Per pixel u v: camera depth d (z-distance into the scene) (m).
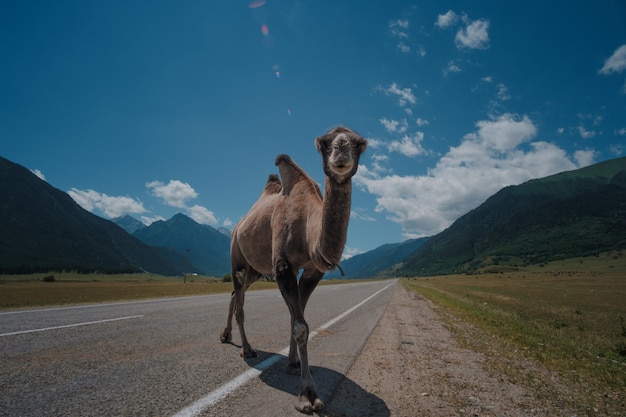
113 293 23.34
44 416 3.03
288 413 3.31
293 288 4.12
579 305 24.19
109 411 3.17
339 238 3.49
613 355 7.01
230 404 3.45
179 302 14.61
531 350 6.77
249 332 7.60
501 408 3.65
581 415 3.55
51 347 5.42
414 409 3.53
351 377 4.55
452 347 6.78
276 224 4.58
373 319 10.79
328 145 3.56
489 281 89.12
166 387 3.85
